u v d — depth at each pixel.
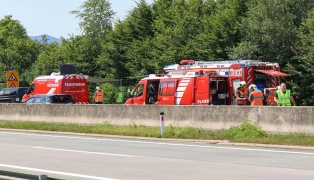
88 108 31.17
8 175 11.54
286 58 45.97
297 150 19.06
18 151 19.53
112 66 67.88
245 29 47.47
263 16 46.41
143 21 67.50
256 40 46.59
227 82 32.62
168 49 58.16
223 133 23.17
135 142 22.77
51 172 14.23
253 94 26.53
